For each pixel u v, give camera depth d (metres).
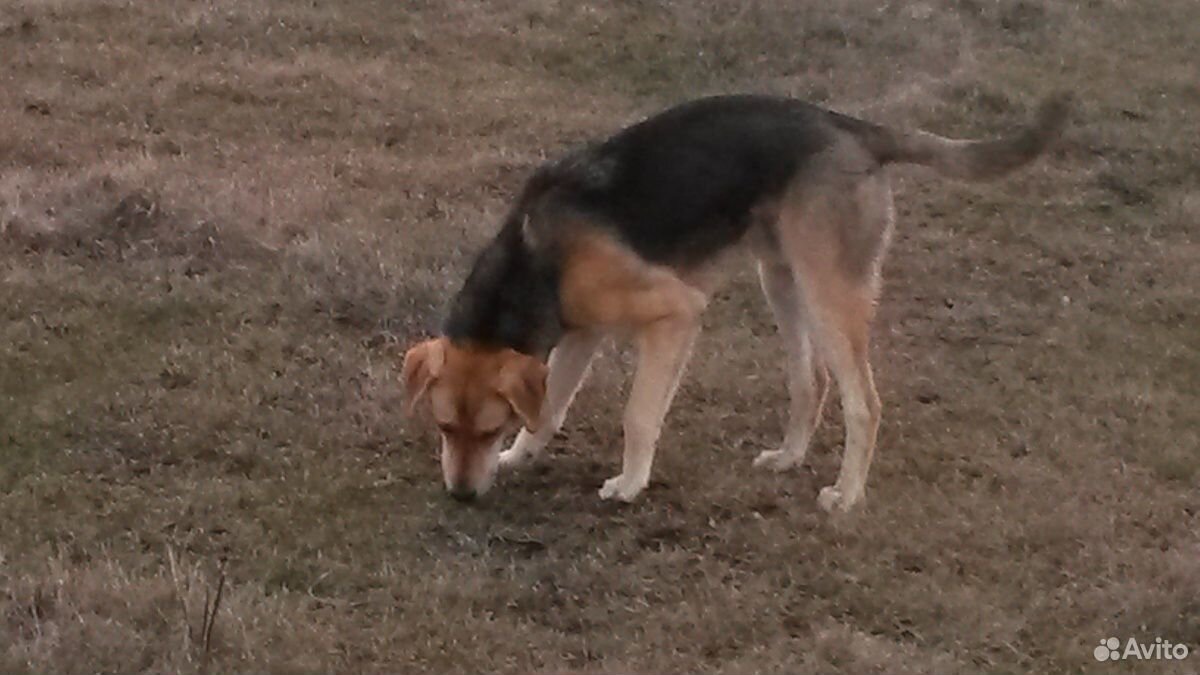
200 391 7.24
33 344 7.32
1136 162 8.95
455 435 6.88
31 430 7.07
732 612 6.73
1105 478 7.21
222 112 8.75
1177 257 8.35
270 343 7.44
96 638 6.50
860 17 11.02
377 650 6.58
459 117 8.92
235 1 10.19
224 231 7.81
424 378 6.88
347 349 7.47
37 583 6.61
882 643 6.69
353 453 7.12
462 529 6.93
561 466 7.16
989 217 8.55
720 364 7.59
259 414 7.19
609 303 6.96
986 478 7.21
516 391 6.84
